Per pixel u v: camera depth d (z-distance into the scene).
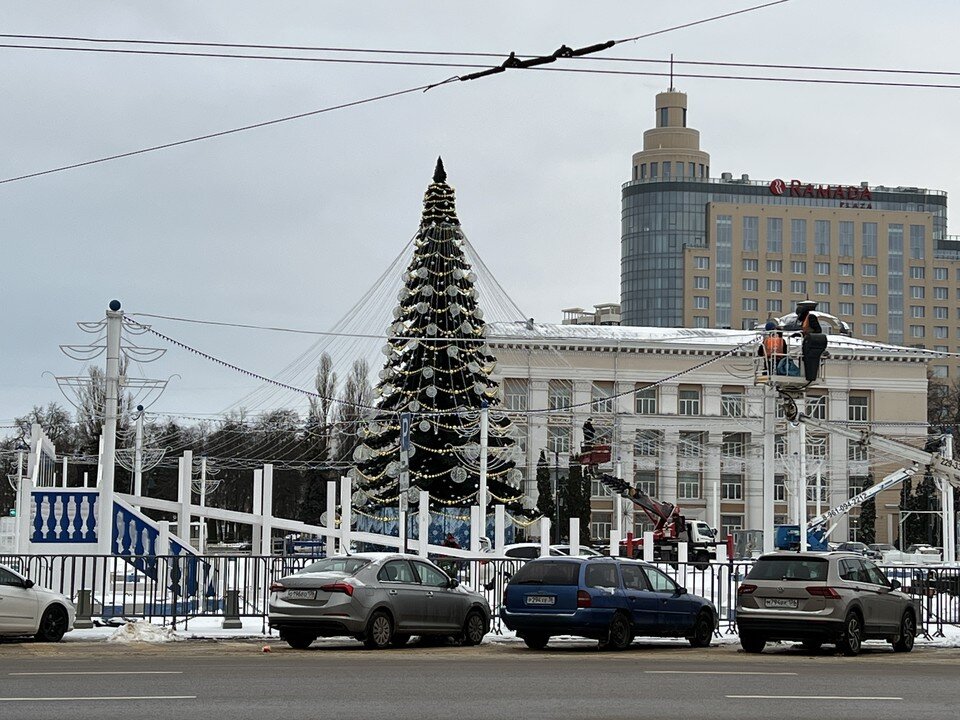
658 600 26.80
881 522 122.00
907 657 25.50
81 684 17.22
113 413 33.94
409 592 25.27
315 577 24.47
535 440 115.31
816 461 90.00
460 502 64.75
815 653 26.09
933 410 154.75
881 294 191.50
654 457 117.38
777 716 14.94
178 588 29.34
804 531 61.12
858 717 14.95
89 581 33.62
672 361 119.12
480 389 65.19
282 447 98.50
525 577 26.09
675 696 16.80
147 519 36.25
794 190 192.00
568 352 117.38
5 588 24.73
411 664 21.34
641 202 193.88
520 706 15.55
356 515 66.31
